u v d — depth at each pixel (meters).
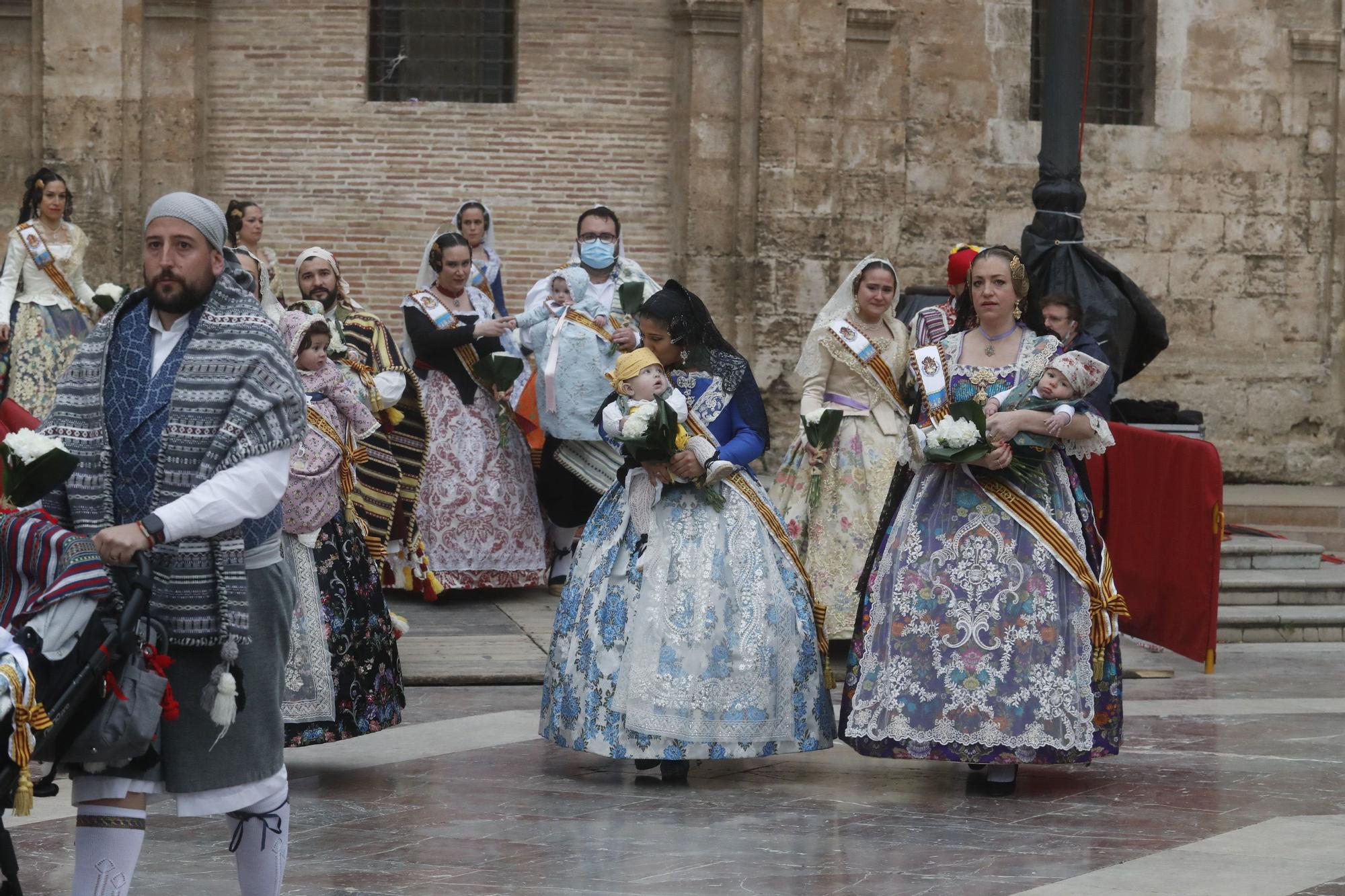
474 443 12.09
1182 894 5.46
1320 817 6.63
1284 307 18.55
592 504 12.19
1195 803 6.92
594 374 11.91
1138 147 18.19
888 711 7.09
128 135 16.25
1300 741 8.27
